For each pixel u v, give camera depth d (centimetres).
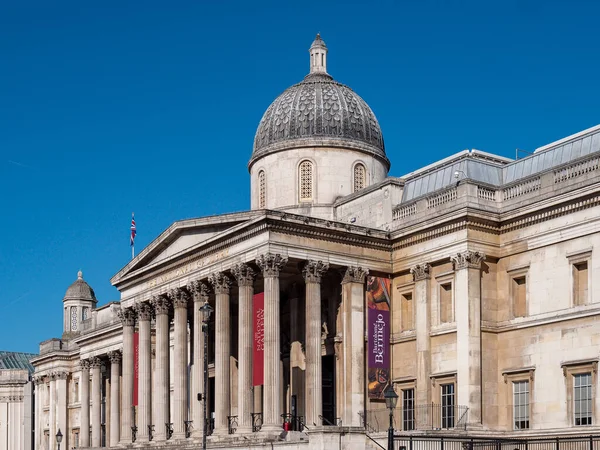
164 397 7288
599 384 5441
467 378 5934
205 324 5434
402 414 6456
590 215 5653
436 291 6338
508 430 5934
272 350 6097
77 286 13962
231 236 6512
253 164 8188
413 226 6462
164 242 7294
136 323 7981
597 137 5997
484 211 6122
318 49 8494
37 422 12606
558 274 5803
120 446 7750
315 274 6325
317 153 7788
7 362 15688
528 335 5928
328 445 4931
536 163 6394
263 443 5719
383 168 8162
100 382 10538
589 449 5306
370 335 6500
